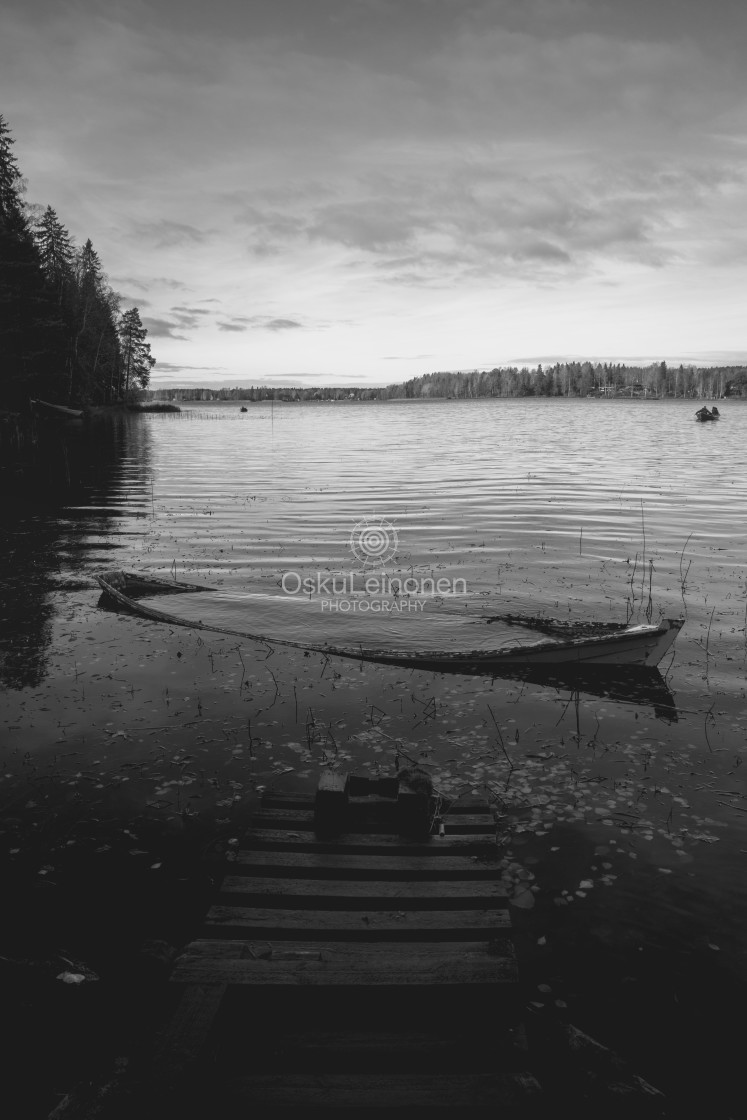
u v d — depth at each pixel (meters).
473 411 156.12
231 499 28.11
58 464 40.28
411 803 6.02
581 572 16.72
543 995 4.63
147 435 65.62
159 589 15.20
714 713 9.21
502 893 5.27
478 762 7.88
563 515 24.34
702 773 7.64
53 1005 4.49
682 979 4.77
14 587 15.24
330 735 8.48
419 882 5.42
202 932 4.84
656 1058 4.20
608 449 52.28
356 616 13.42
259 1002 4.25
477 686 10.07
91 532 21.61
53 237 70.69
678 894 5.64
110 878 5.87
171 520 23.62
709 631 12.42
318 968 4.38
